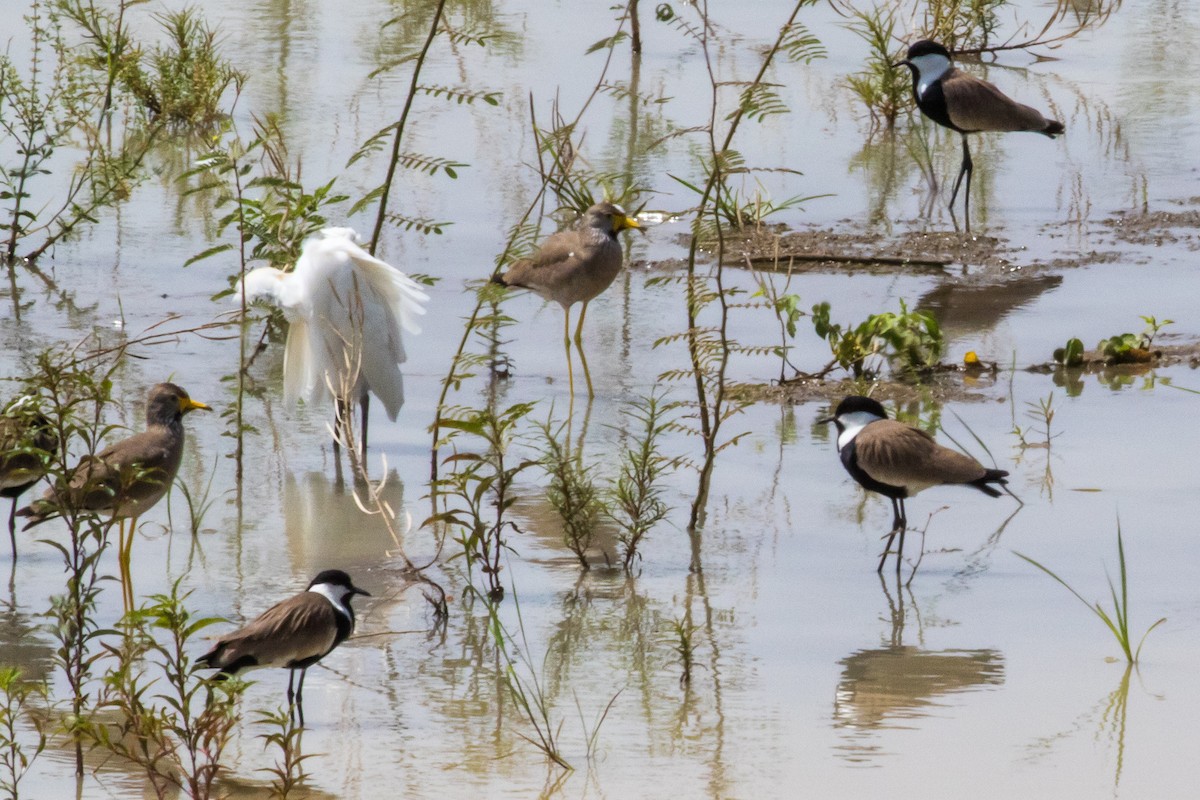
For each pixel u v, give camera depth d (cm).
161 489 1108
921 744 897
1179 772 860
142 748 842
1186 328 1728
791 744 897
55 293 1828
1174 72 2944
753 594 1127
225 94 2650
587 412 1509
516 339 1739
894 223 2125
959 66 2939
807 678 990
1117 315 1769
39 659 1012
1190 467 1352
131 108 2617
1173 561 1166
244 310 1381
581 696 968
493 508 1295
